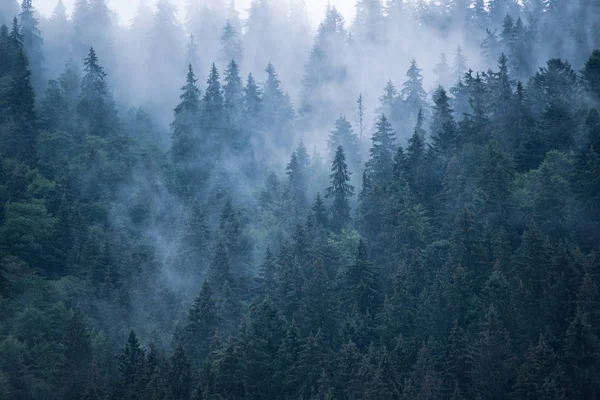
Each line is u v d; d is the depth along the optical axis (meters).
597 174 87.81
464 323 79.12
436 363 73.69
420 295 82.94
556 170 97.44
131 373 78.69
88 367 80.25
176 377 77.69
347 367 73.31
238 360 79.75
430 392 67.81
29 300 89.25
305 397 74.94
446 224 97.88
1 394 73.75
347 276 90.50
